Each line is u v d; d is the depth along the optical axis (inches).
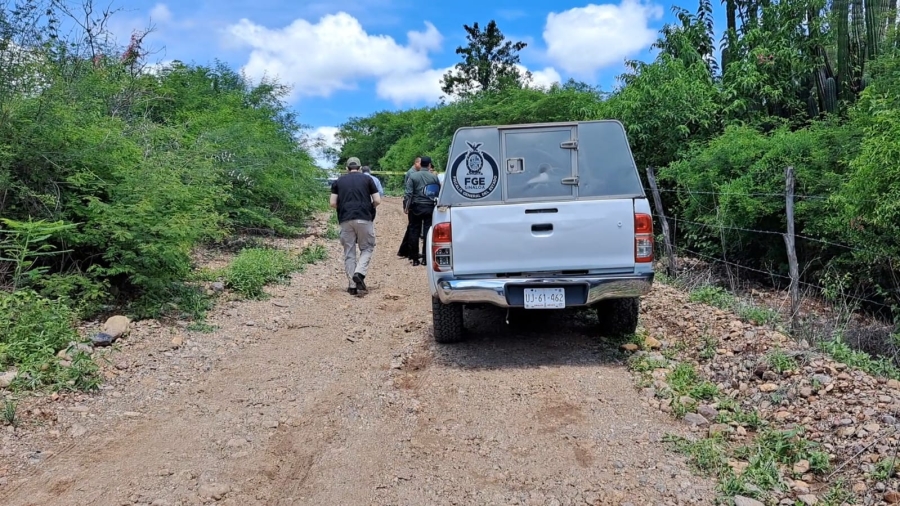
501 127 242.1
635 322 247.9
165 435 179.5
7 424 177.3
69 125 290.8
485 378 219.3
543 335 263.9
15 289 250.8
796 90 494.3
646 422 182.7
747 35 508.7
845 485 145.3
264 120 639.8
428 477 156.6
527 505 143.5
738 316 272.4
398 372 229.1
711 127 470.3
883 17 438.0
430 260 243.3
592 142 242.2
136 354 239.9
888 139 231.0
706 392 199.3
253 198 537.0
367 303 338.3
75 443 172.7
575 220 224.5
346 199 358.3
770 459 156.2
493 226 226.1
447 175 242.8
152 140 396.2
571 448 169.0
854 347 245.0
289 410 197.6
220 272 362.3
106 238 283.0
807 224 319.0
